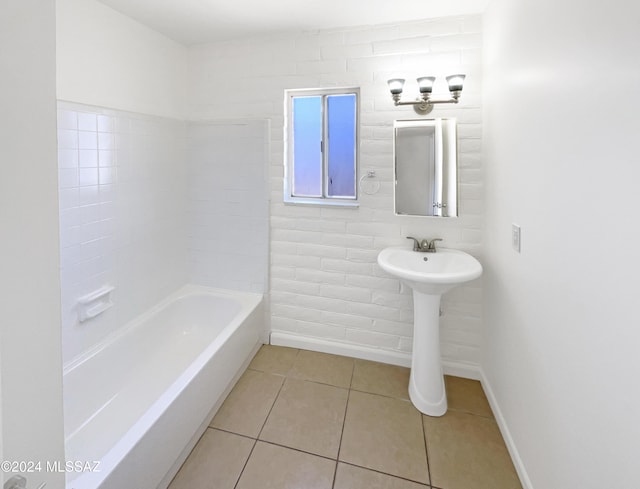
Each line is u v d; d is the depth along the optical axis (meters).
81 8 1.75
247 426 1.80
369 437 1.74
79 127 1.77
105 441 1.67
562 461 1.13
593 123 0.94
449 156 2.08
